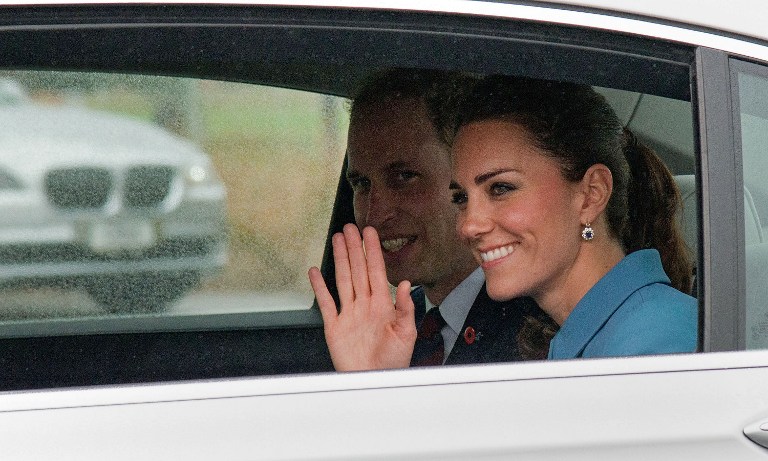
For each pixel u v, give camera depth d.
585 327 9.23
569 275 9.41
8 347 9.84
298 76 9.99
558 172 9.27
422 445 7.70
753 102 8.12
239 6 7.94
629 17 8.09
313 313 10.57
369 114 10.02
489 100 9.27
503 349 9.66
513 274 9.38
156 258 10.12
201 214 10.23
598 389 7.96
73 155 9.66
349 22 8.02
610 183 9.35
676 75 8.20
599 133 9.29
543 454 7.72
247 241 10.38
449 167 9.82
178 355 10.16
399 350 9.56
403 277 10.02
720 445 7.84
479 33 8.09
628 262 9.34
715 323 8.05
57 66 9.31
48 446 7.63
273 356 10.31
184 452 7.63
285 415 7.77
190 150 10.01
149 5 7.88
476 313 9.76
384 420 7.76
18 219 9.64
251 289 10.39
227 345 10.27
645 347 8.83
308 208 10.45
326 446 7.67
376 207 10.01
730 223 8.03
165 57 8.38
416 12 8.02
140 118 9.85
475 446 7.71
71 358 9.96
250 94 10.12
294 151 10.30
